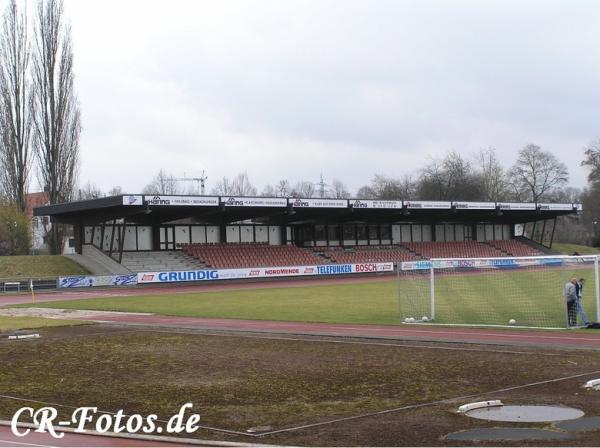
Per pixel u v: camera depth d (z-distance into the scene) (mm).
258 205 55875
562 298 33312
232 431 9523
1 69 58938
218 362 15844
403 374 13836
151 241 60500
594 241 96062
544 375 13453
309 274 61562
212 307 32500
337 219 70062
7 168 59719
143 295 42719
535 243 87688
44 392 12570
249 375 14031
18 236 59344
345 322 24828
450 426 9492
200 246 61875
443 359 15781
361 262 69812
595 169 103500
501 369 14234
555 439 8672
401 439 8836
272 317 27109
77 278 49594
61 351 18234
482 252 80438
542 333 20719
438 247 78875
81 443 8922
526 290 38250
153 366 15414
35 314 30625
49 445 8812
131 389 12727
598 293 22812
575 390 11930
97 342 20062
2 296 44531
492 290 38250
